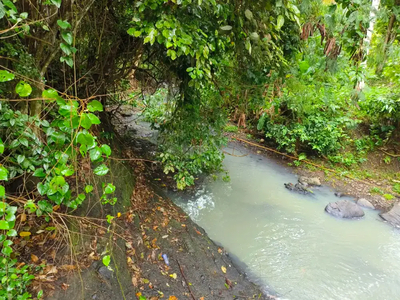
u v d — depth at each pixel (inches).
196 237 166.2
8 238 94.3
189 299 124.9
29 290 86.2
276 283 151.1
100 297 100.4
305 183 265.6
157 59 187.8
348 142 301.4
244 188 249.4
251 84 169.3
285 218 210.7
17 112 69.3
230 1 106.4
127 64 204.7
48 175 66.3
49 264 97.7
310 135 288.7
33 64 82.4
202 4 101.0
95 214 129.3
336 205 223.9
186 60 157.4
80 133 53.2
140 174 214.8
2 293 68.8
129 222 147.6
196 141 200.5
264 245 179.8
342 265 166.9
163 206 184.2
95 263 109.8
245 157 316.2
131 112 360.5
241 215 209.0
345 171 283.1
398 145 290.4
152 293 119.2
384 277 159.5
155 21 101.5
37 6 78.3
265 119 320.5
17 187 98.3
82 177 126.8
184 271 137.6
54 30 82.4
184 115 187.8
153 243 144.8
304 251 176.7
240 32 117.8
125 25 153.9
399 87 275.0
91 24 146.4
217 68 151.4
